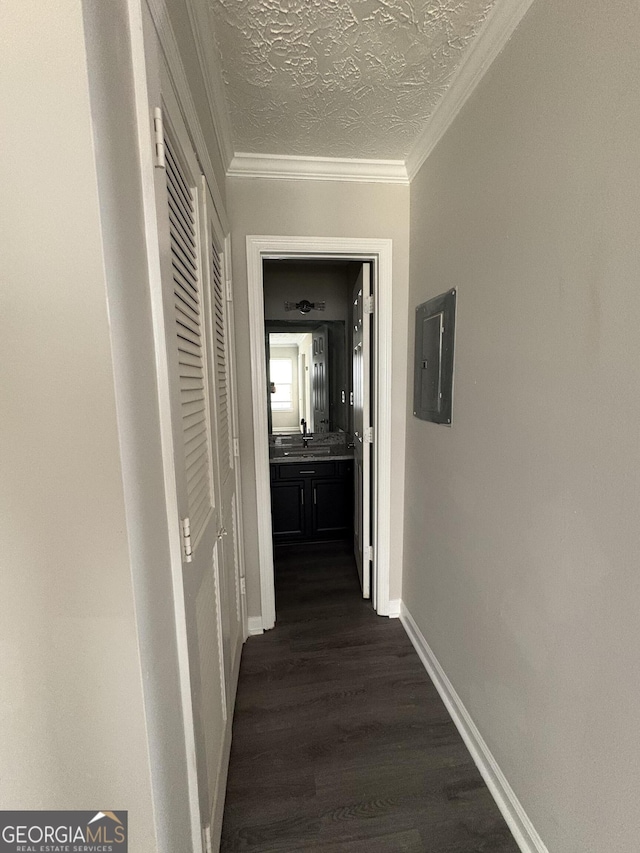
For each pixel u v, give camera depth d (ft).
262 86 4.33
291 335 10.68
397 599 7.27
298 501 10.17
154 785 1.97
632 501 2.40
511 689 3.76
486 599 4.16
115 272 1.66
